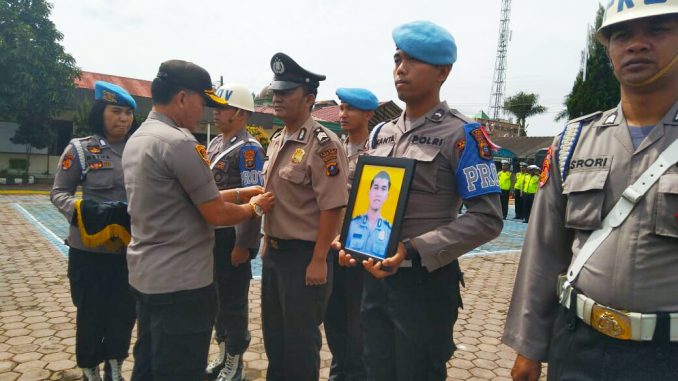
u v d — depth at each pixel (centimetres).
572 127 176
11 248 777
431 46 208
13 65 1838
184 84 235
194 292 227
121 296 311
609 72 2267
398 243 202
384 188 211
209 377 359
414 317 209
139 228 228
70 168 311
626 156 155
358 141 430
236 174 354
